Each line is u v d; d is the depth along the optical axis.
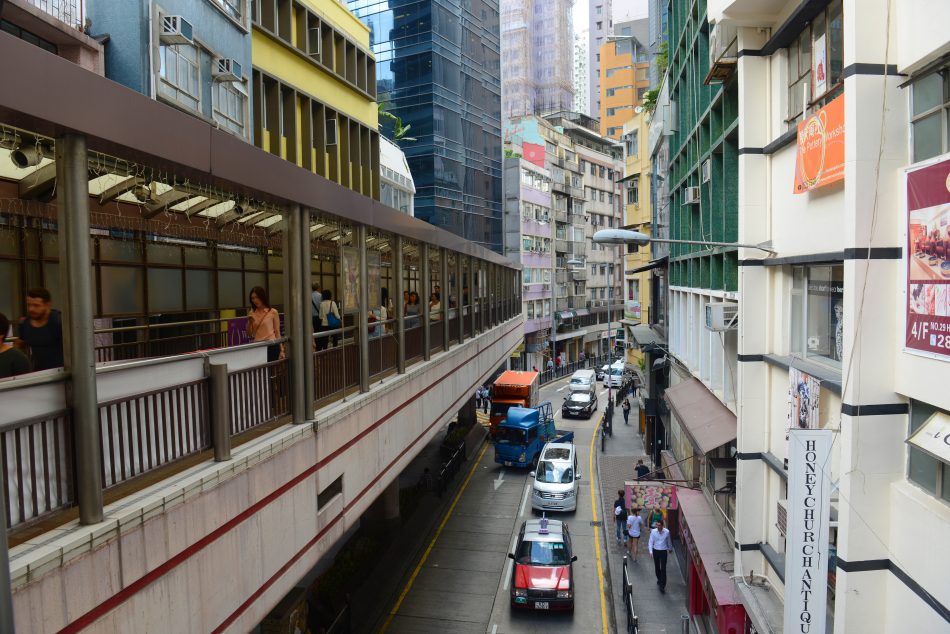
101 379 4.95
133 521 4.86
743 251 11.31
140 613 4.91
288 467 7.46
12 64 3.92
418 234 14.02
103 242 10.01
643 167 38.56
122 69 11.01
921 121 6.63
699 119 16.78
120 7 11.00
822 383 8.43
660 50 35.69
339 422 9.10
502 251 55.59
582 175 72.81
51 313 5.79
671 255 22.78
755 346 11.40
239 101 15.30
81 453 4.61
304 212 8.23
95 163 6.04
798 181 9.33
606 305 79.56
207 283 12.84
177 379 5.85
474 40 50.38
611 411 36.47
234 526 6.27
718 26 12.23
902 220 6.78
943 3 6.01
